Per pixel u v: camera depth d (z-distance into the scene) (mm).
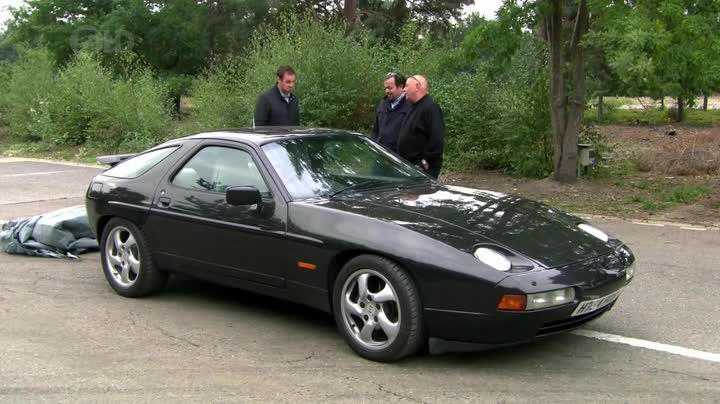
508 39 12188
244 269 5098
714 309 5609
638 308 5629
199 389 4086
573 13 12984
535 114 13633
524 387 4078
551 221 4758
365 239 4391
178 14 38812
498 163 14672
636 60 9328
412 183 5480
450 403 3861
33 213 10031
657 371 4332
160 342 4883
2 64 27797
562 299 4074
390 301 4324
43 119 21188
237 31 38875
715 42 9609
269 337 4973
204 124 17594
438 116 6949
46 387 4133
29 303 5785
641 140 22391
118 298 5926
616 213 10156
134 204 5750
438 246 4191
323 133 5762
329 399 3928
